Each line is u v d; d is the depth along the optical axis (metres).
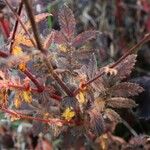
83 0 0.46
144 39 0.23
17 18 0.22
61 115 0.29
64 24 0.26
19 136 0.42
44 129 0.30
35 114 0.29
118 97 0.28
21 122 0.41
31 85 0.26
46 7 0.34
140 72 0.45
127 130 0.41
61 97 0.28
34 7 0.30
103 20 0.49
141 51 0.46
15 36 0.24
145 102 0.37
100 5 0.51
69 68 0.26
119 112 0.36
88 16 0.48
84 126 0.29
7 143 0.42
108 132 0.35
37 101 0.29
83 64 0.27
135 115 0.37
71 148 0.35
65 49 0.27
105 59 0.44
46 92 0.26
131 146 0.33
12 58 0.20
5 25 0.34
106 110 0.28
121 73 0.26
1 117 0.32
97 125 0.26
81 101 0.26
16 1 0.26
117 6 0.48
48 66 0.23
